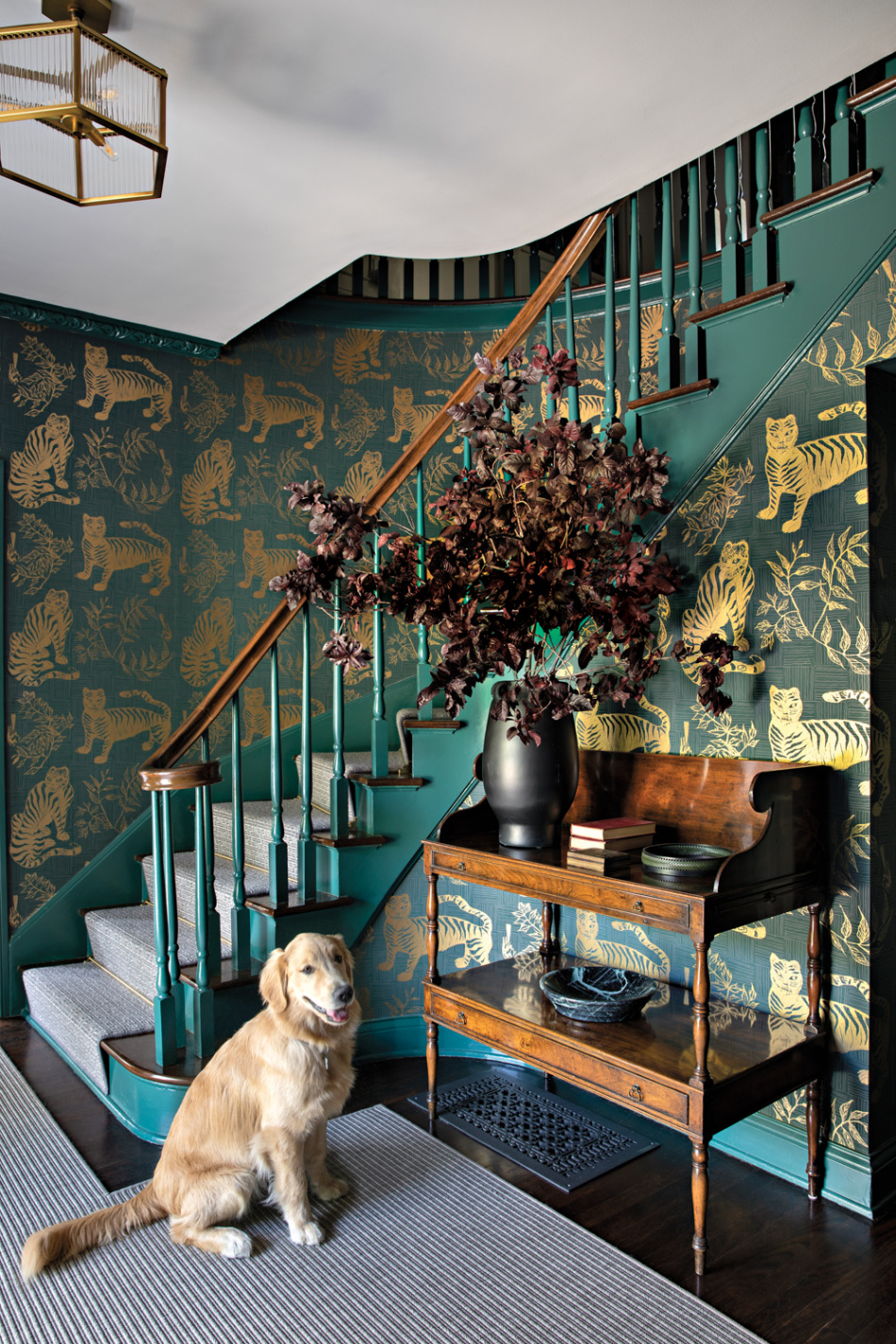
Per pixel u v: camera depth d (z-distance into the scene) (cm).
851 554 229
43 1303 183
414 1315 179
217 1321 178
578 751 260
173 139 247
